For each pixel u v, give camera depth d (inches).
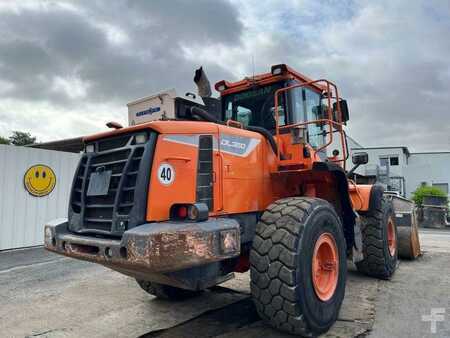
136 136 126.0
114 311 170.6
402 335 135.5
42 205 376.5
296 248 126.6
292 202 140.9
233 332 143.1
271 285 125.9
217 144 137.6
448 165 1328.7
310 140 192.5
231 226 120.7
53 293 200.2
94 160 138.8
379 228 216.1
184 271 118.5
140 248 103.8
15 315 166.2
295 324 125.1
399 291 193.3
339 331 139.5
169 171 122.5
